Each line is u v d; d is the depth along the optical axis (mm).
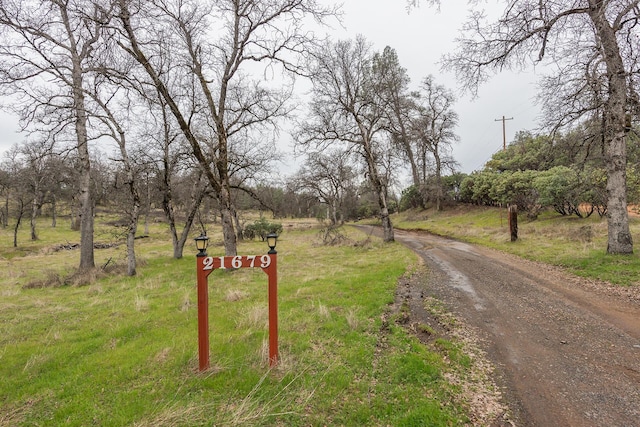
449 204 35438
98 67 10023
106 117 12742
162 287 10422
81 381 4230
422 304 7148
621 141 9633
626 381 3984
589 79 9477
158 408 3525
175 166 17094
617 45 9484
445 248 15945
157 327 6367
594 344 4984
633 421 3273
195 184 18000
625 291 7219
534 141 29406
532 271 9820
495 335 5449
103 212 41875
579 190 17828
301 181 36688
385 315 6434
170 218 17312
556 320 5992
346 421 3301
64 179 24828
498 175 28500
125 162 13188
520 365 4449
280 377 4105
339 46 18062
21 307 8320
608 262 9211
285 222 50781
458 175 35281
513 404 3594
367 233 29062
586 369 4293
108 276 12711
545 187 20219
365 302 7223
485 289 8250
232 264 4301
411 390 3814
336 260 14328
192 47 12109
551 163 24312
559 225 18172
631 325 5578
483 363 4508
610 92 9688
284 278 10609
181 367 4445
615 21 9430
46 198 36656
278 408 3500
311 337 5340
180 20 11133
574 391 3818
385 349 4910
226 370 4305
